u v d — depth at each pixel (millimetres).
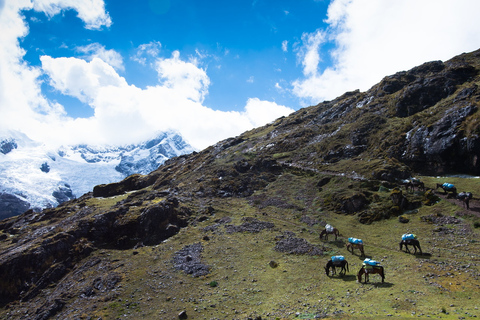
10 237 72000
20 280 45344
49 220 79312
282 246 42781
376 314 22578
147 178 104062
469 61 83938
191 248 45344
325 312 24734
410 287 27453
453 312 21422
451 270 30422
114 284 37844
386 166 59188
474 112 57094
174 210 57469
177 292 34031
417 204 48312
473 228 39094
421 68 93250
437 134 58875
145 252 47062
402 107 77562
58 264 46844
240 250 43125
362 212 50531
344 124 89500
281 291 31234
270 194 66625
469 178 51875
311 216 53656
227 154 99375
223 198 68000
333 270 33438
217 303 30438
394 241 40625
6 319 37969
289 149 90562
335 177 64875
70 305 35594
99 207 76750
